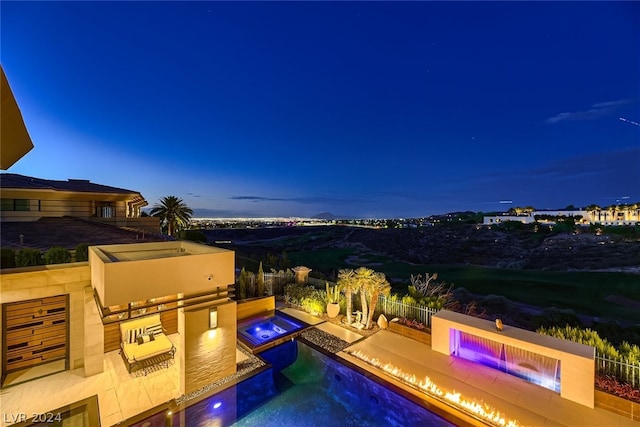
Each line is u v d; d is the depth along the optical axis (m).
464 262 35.50
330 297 14.62
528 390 8.15
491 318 15.05
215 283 8.61
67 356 9.06
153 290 7.39
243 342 11.18
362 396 8.48
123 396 7.79
